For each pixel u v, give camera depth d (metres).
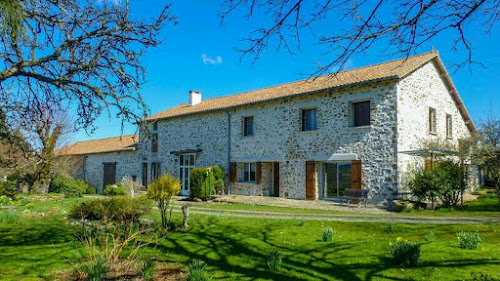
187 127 22.94
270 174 19.03
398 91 14.05
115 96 5.42
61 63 5.57
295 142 17.19
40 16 5.11
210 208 14.33
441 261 5.72
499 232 8.16
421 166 14.63
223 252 6.91
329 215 11.49
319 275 5.43
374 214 11.69
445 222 9.40
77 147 35.88
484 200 14.89
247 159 19.17
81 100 5.73
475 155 15.29
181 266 6.05
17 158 10.20
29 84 6.00
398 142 13.82
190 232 8.86
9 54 5.13
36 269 5.74
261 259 6.38
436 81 17.11
